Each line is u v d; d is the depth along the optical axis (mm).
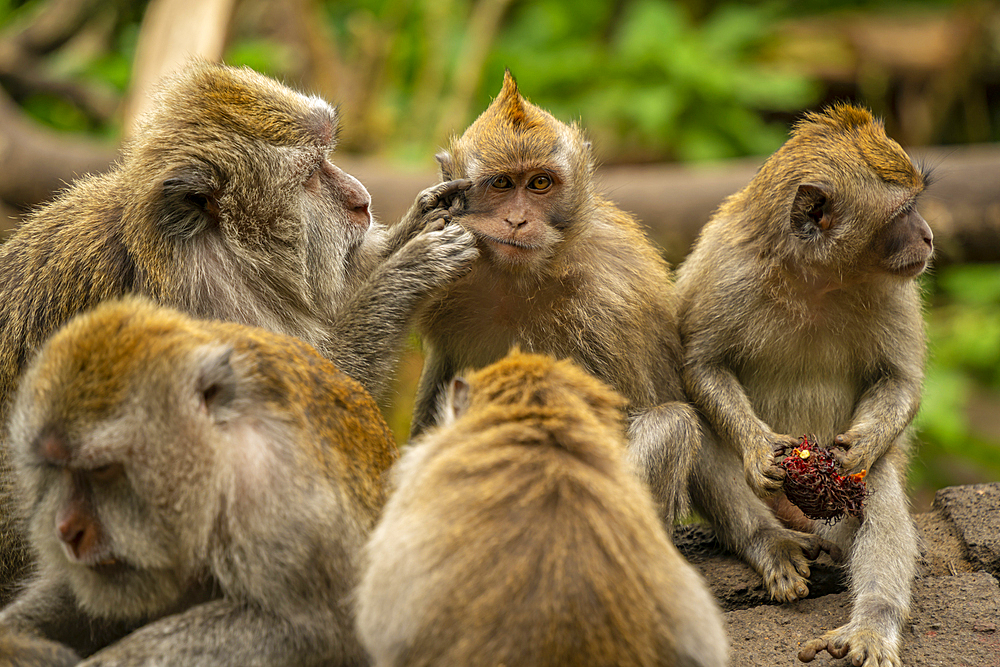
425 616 6617
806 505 9797
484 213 11289
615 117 24688
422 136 24172
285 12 25594
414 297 10656
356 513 8078
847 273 11195
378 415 8945
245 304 10102
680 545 11555
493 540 6656
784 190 11383
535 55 26422
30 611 8359
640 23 26062
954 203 19328
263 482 7602
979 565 10742
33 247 10352
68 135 24734
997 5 27938
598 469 7102
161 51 20406
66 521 7410
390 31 25094
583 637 6465
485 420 7305
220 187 10000
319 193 10688
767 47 28422
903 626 9531
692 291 11984
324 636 7738
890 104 29172
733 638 9594
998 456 21234
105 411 7328
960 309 24141
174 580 7762
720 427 11133
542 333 11461
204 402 7570
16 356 9828
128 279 9805
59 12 25859
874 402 11281
